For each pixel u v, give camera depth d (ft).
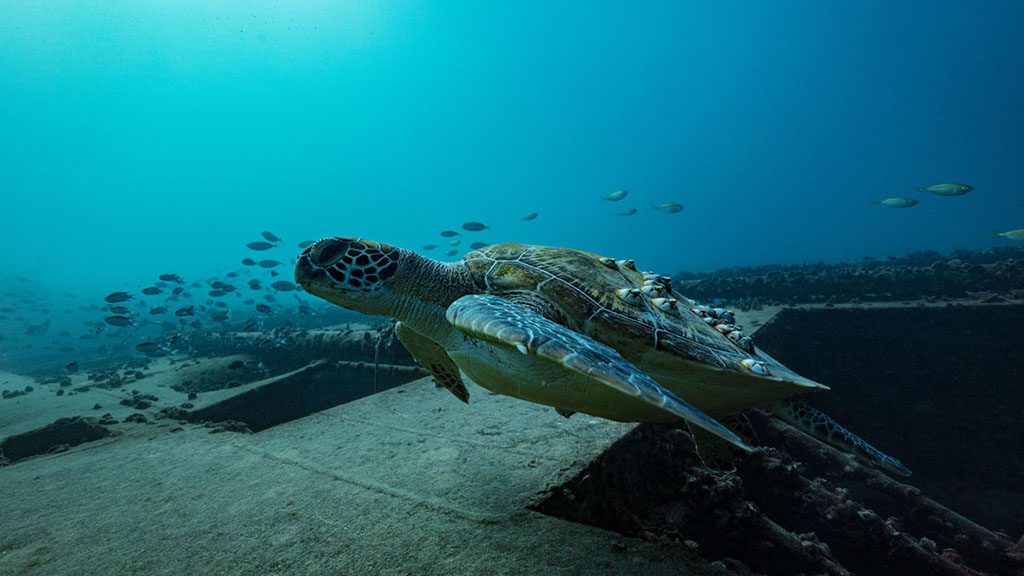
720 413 2.69
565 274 2.50
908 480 5.10
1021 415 5.10
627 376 1.70
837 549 3.23
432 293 2.56
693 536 2.78
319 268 2.48
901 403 5.62
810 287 7.52
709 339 2.53
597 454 2.78
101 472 3.10
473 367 2.48
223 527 2.30
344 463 2.94
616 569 1.86
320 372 5.82
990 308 5.55
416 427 3.43
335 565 1.93
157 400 5.17
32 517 2.57
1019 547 3.38
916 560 3.07
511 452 2.91
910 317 5.88
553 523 2.19
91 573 1.99
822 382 5.81
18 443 3.75
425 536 2.11
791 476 3.49
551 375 2.13
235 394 4.99
